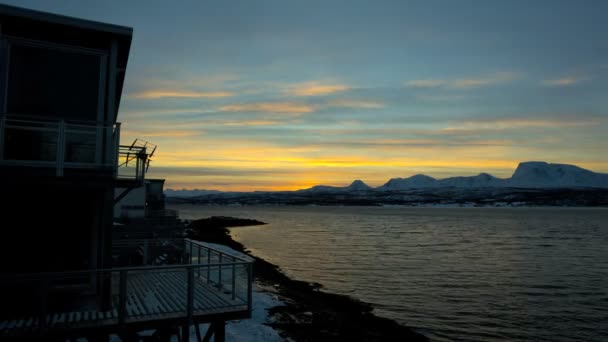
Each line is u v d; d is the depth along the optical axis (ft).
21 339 23.48
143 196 120.78
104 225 28.19
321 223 394.52
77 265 27.89
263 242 203.31
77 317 25.86
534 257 151.53
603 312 76.13
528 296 88.79
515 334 63.82
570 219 488.85
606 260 144.46
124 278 25.82
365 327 63.26
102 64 29.53
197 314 27.68
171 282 36.42
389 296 86.74
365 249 173.99
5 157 26.58
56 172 26.76
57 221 27.89
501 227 336.70
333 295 84.99
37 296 26.66
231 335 50.72
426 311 75.31
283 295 81.87
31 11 26.71
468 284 100.63
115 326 25.52
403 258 146.00
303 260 138.82
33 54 27.84
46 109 27.89
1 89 26.84
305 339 55.16
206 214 638.12
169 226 97.96
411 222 417.49
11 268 26.66
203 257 84.58
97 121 27.89
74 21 27.81
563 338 62.34
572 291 94.02
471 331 64.69
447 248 180.34
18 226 27.09
